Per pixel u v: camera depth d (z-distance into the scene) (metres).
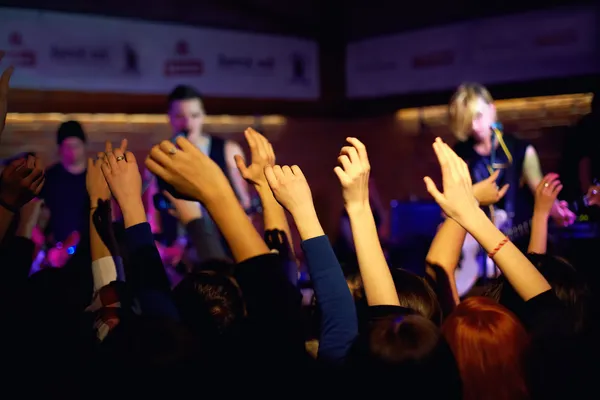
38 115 5.66
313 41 7.06
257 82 6.63
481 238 1.30
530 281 1.31
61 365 1.34
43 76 5.34
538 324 1.36
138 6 6.00
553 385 1.34
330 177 7.54
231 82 6.44
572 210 2.88
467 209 1.31
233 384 1.24
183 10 6.34
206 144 4.23
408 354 1.07
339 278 1.23
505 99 5.83
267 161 1.60
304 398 1.25
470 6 6.00
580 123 3.19
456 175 1.31
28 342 1.40
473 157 3.66
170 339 1.14
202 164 1.17
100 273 1.57
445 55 6.21
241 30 6.47
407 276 1.50
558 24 5.26
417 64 6.49
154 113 6.00
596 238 2.27
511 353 1.19
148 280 1.26
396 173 7.23
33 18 5.25
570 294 1.52
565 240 2.57
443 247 1.74
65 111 5.50
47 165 5.71
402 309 1.27
